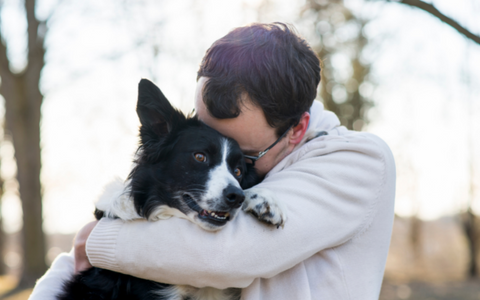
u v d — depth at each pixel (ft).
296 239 5.97
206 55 7.11
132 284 7.73
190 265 5.82
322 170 6.48
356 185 6.38
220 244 5.84
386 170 6.52
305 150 7.12
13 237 79.25
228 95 6.64
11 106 41.24
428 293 38.99
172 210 7.90
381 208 6.53
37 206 41.91
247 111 6.77
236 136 7.25
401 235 72.69
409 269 62.75
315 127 7.72
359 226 6.38
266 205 5.96
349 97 45.37
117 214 7.45
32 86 41.09
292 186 6.40
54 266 8.35
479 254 58.29
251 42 6.66
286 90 6.64
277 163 7.75
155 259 5.95
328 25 39.86
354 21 37.99
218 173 7.67
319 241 6.11
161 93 8.27
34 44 40.37
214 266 5.76
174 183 7.89
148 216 7.75
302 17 36.17
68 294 7.74
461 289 41.52
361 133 7.07
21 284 40.34
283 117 6.87
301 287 6.27
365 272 6.50
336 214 6.22
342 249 6.51
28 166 41.47
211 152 7.90
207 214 6.09
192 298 7.81
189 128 8.29
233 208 6.07
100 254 6.35
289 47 6.74
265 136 7.14
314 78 7.08
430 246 73.20
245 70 6.55
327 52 42.24
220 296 7.86
